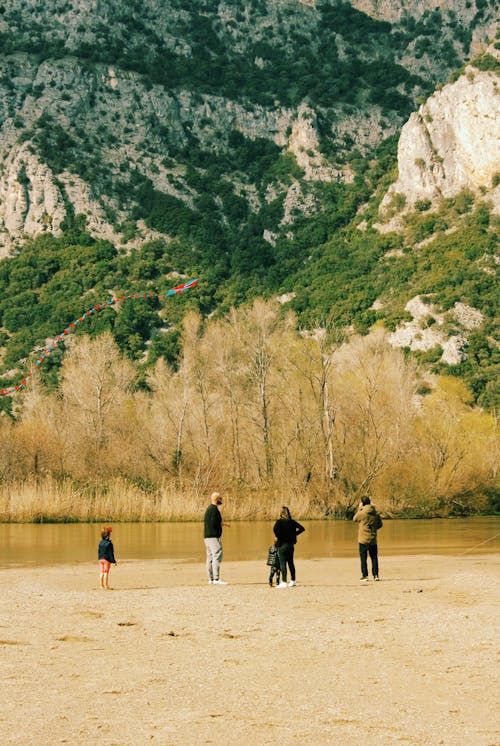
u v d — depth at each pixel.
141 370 107.25
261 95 192.88
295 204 158.62
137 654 13.59
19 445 57.81
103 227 150.75
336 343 57.81
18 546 32.12
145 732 9.79
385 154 172.12
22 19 189.00
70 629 15.65
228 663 12.97
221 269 142.12
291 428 55.94
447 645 14.15
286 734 9.73
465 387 83.94
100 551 21.22
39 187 154.25
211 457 55.50
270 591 20.47
